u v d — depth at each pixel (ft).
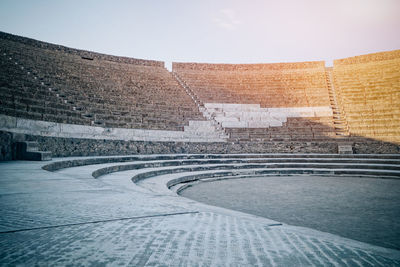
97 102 57.62
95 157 39.11
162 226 8.57
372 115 66.23
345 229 16.15
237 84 85.20
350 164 46.78
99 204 11.46
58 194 13.37
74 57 73.31
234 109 75.25
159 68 88.33
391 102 67.46
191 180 36.55
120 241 7.06
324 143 59.82
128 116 58.29
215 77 88.07
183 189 31.04
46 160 31.63
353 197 26.53
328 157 54.19
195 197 26.32
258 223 9.70
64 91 54.49
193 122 65.82
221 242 7.27
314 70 86.53
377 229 16.19
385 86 72.33
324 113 71.97
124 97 64.44
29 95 45.03
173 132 59.98
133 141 50.75
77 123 46.93
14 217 9.03
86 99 56.03
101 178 25.18
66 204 11.21
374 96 70.64
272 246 7.14
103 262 5.72
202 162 47.24
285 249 6.94
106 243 6.88
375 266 6.04
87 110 52.60
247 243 7.29
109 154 47.24
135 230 8.04
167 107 68.03
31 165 26.37
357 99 71.61
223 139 63.16
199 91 80.43
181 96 76.43
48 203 11.28
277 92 80.79
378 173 43.24
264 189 31.19
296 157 54.39
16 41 64.49
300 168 47.21
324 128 66.33
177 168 39.75
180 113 67.56
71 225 8.33
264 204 23.22
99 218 9.21
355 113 68.28
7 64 52.65
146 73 81.87
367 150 57.67
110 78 70.79
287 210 21.03
